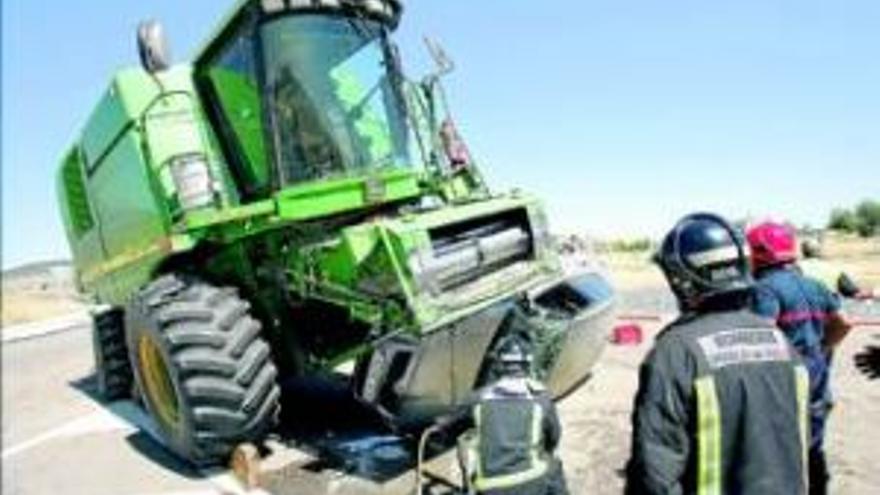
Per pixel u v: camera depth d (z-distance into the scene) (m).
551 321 7.84
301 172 7.63
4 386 13.92
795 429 3.05
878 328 11.95
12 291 28.89
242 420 7.34
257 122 7.80
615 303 9.26
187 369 7.28
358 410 9.32
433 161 8.23
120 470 8.26
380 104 8.02
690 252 3.11
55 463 8.66
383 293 6.93
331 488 7.04
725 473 3.01
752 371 3.01
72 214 12.18
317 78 7.74
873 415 7.86
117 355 11.74
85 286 12.57
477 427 5.26
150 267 8.91
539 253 7.82
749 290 3.12
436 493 6.69
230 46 7.90
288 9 7.62
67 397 12.52
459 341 7.15
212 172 8.14
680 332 3.07
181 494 7.32
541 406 5.23
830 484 6.27
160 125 8.30
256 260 8.13
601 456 7.39
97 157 10.11
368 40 8.05
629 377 10.18
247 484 7.28
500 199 7.79
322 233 7.54
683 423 3.00
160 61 7.58
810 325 4.90
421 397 7.20
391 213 7.89
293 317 8.15
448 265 7.09
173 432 8.03
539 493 5.16
